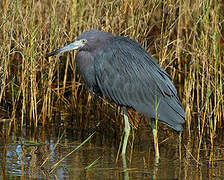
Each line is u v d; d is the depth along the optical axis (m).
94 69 10.23
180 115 9.70
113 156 9.54
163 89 9.71
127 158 9.41
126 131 9.86
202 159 9.37
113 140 10.74
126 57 9.88
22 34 11.97
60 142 10.37
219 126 11.46
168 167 8.84
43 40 12.28
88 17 12.93
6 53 11.68
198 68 11.61
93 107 12.24
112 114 11.82
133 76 9.83
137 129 11.41
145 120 12.20
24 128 11.24
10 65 12.96
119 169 8.68
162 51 11.54
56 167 8.70
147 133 11.29
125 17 11.62
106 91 10.13
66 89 13.27
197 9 12.02
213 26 11.17
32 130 11.15
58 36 11.86
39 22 11.97
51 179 8.02
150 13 11.49
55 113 12.34
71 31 11.98
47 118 12.05
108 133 11.27
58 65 12.19
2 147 9.82
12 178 8.00
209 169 8.73
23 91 11.20
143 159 9.36
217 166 8.91
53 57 11.72
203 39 11.12
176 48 12.23
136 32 11.47
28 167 8.62
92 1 12.45
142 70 9.82
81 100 12.48
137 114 11.56
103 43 10.16
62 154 9.55
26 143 10.15
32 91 11.17
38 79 12.62
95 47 10.18
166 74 10.02
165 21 11.93
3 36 11.64
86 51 10.34
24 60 11.32
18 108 12.48
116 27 11.69
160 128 11.66
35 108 11.09
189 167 8.86
